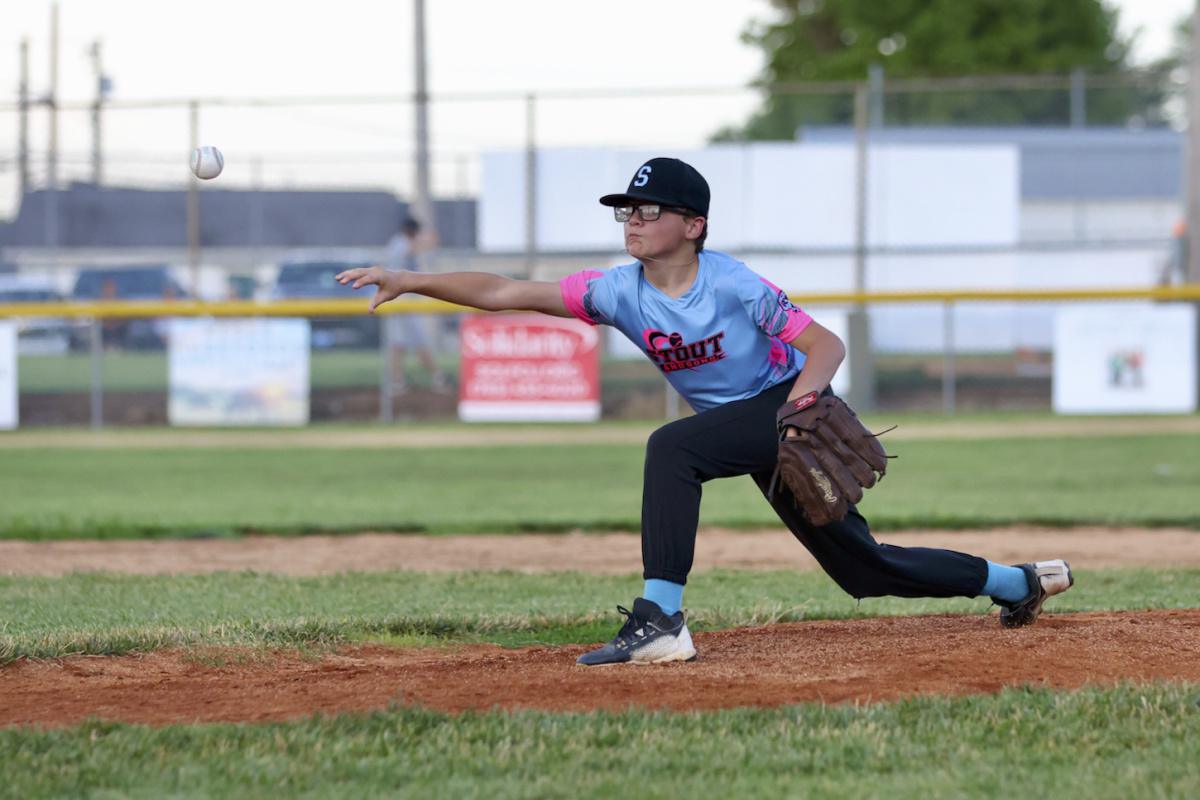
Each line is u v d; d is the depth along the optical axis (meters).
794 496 17.20
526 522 40.28
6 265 82.94
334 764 14.00
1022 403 76.94
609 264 79.44
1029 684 16.77
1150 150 114.19
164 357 98.69
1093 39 177.38
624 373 80.50
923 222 82.44
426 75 88.88
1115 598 25.39
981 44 171.12
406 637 21.38
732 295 17.12
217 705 16.48
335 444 64.62
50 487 50.03
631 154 76.50
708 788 13.29
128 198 96.69
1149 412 73.12
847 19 178.38
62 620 23.08
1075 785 13.24
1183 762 13.95
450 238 86.62
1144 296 71.75
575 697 16.56
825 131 106.88
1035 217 114.75
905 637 20.23
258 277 94.38
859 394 75.19
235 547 36.88
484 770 13.83
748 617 22.92
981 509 42.00
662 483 17.88
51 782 13.44
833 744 14.53
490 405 73.19
